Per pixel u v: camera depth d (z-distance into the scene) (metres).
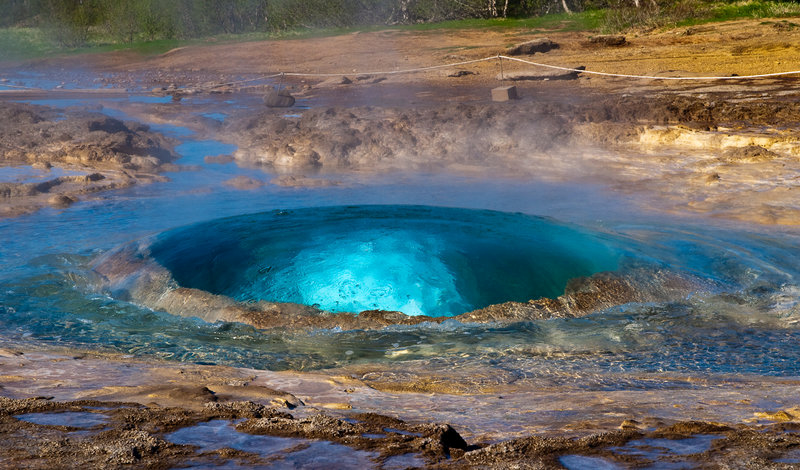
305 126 16.72
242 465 1.91
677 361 5.12
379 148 14.52
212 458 1.96
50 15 47.25
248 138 16.28
